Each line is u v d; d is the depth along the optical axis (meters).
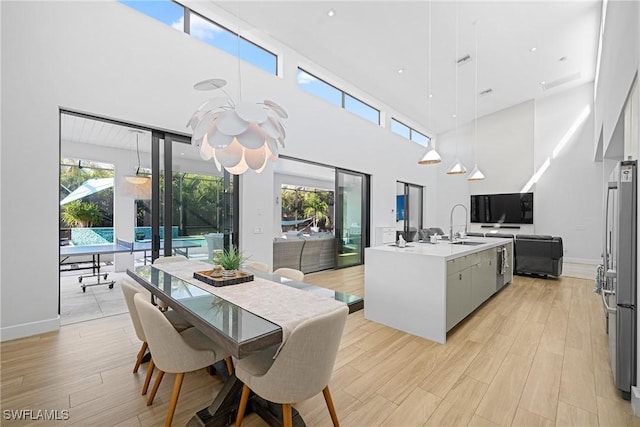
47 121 2.84
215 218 4.24
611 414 1.76
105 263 6.54
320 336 1.32
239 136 1.91
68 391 1.95
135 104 3.38
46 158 2.84
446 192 9.71
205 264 2.84
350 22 4.43
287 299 1.76
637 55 1.97
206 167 4.15
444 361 2.39
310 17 4.30
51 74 2.86
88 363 2.30
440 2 4.07
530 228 7.88
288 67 5.09
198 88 1.99
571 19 4.55
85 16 3.06
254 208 4.56
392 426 1.66
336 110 6.05
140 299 1.60
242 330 1.32
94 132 5.08
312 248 5.80
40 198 2.81
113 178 6.29
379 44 5.01
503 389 2.01
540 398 1.92
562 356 2.47
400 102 7.54
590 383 2.08
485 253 3.79
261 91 4.64
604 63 4.27
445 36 4.85
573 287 4.79
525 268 5.45
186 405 1.83
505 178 8.38
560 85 7.10
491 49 5.30
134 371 2.19
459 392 1.98
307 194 9.30
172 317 2.27
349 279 5.23
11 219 2.67
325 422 1.69
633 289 1.89
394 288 3.06
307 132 5.41
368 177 7.12
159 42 3.58
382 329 3.04
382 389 2.01
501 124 8.45
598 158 6.85
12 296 2.70
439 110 8.16
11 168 2.67
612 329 2.10
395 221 7.86
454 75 6.21
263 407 1.73
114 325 3.06
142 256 6.32
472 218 9.02
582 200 7.34
